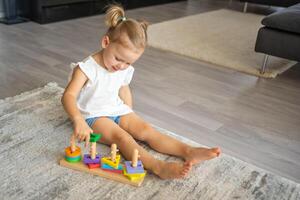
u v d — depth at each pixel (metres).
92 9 3.10
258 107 1.66
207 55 2.31
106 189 0.97
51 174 1.01
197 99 1.67
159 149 1.17
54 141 1.17
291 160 1.25
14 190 0.93
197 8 3.94
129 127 1.20
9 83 1.62
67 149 1.06
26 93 1.49
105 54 1.10
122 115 1.22
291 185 1.08
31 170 1.02
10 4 2.64
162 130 1.32
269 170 1.18
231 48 2.54
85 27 2.73
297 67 2.27
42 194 0.93
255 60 2.31
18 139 1.16
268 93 1.83
